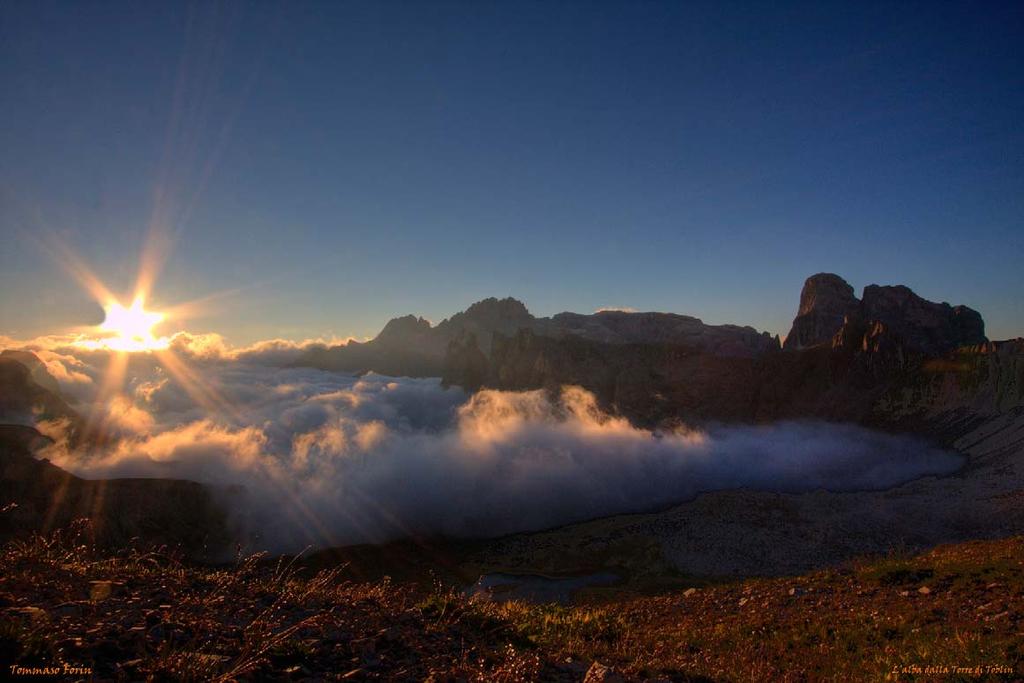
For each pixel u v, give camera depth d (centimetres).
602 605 2541
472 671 829
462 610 1184
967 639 1258
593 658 1162
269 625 777
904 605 1777
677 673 1159
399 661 827
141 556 1037
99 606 789
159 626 732
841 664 1377
